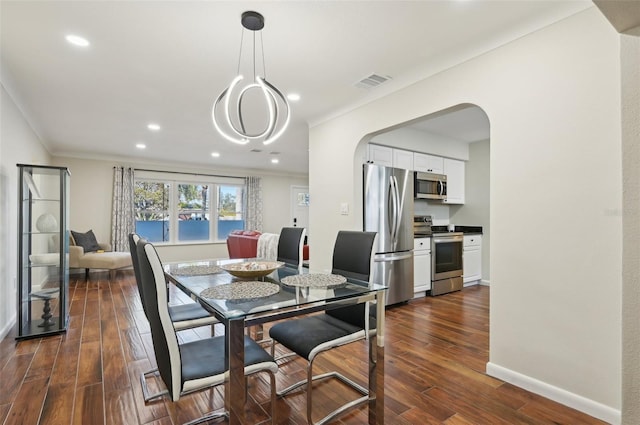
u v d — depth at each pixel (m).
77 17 2.00
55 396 1.97
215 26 2.10
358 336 1.84
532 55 2.04
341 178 3.65
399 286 4.02
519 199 2.09
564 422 1.72
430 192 4.76
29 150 4.07
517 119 2.11
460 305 4.05
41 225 3.11
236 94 3.25
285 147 5.73
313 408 1.88
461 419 1.75
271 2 1.86
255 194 8.31
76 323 3.31
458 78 2.46
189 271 2.32
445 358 2.50
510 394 2.00
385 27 2.11
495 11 1.95
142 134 4.79
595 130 1.79
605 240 1.75
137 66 2.65
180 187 7.45
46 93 3.21
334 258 2.37
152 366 2.36
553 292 1.94
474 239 5.18
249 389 2.08
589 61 1.81
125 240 6.51
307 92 3.17
